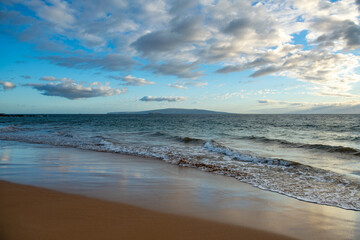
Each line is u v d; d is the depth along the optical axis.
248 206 4.93
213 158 11.02
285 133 26.39
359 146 15.62
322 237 3.61
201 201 5.13
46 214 3.93
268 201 5.34
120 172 7.99
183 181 7.03
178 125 43.25
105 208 4.37
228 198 5.45
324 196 5.81
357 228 3.99
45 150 12.95
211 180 7.27
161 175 7.77
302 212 4.69
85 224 3.60
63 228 3.42
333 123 51.03
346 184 6.84
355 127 37.00
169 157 11.23
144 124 47.31
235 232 3.63
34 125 42.06
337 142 18.03
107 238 3.18
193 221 3.98
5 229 3.31
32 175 7.00
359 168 9.05
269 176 7.80
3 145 14.94
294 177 7.69
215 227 3.78
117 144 15.80
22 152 12.10
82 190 5.54
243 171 8.48
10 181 6.13
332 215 4.57
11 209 4.11
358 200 5.54
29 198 4.75
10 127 32.12
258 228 3.82
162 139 19.25
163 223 3.82
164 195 5.46
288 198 5.62
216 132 27.39
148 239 3.23
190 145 15.63
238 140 18.84
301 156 11.70
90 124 46.97
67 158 10.62
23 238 3.05
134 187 6.08
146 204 4.74
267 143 16.83
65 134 22.73
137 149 13.66
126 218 3.94
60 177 6.87
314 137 21.95
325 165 9.66
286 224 4.05
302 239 3.52
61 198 4.84
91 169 8.33
